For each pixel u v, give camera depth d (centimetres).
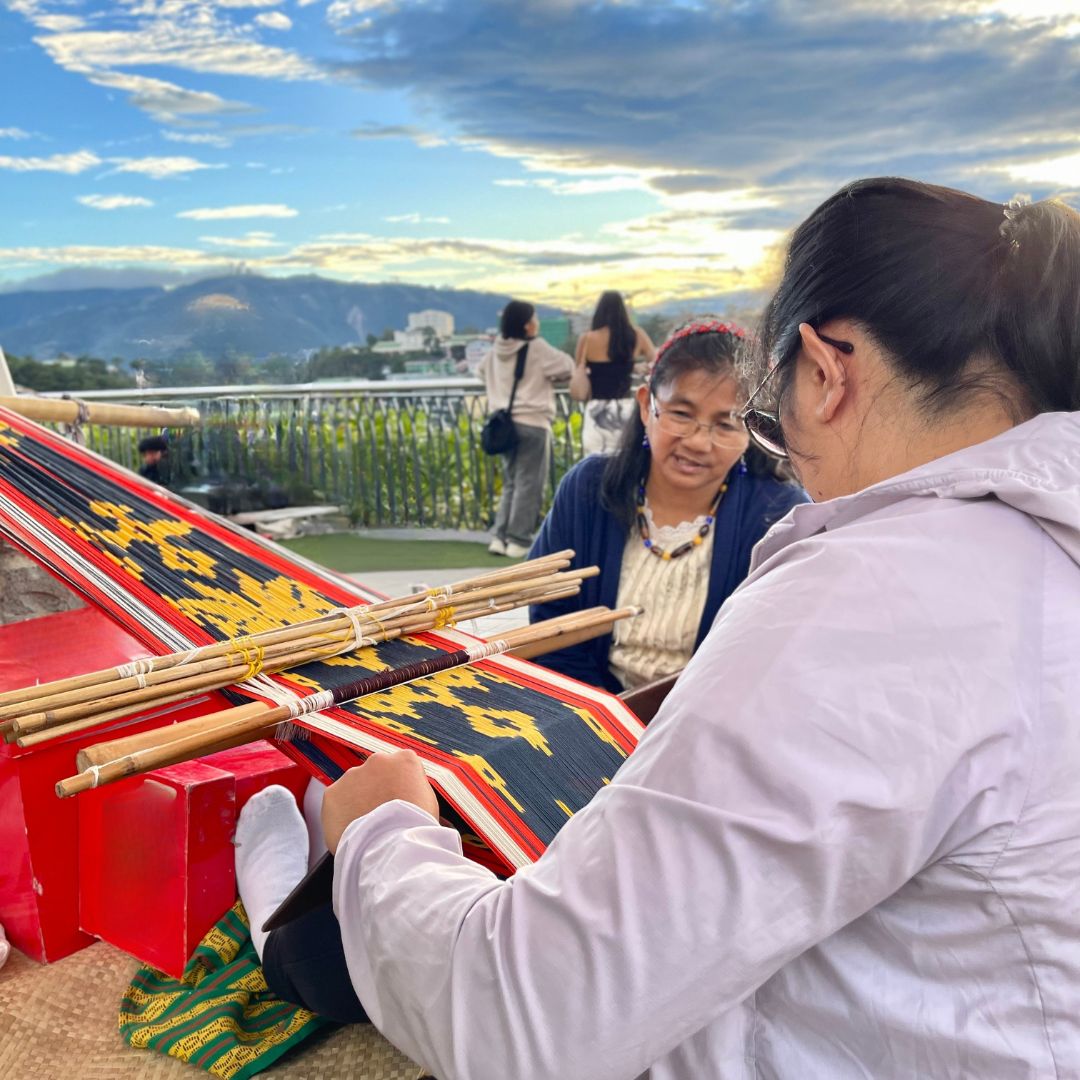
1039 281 71
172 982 129
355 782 95
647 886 63
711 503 186
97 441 569
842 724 61
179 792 125
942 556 66
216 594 140
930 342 72
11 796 130
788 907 62
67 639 164
